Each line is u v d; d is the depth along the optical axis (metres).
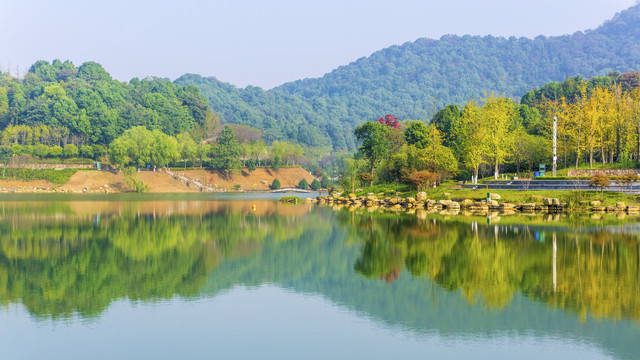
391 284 37.12
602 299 31.94
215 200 152.38
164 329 27.38
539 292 33.78
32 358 23.20
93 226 72.50
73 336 26.22
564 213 84.56
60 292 34.88
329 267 43.69
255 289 36.19
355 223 77.12
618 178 92.19
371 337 26.12
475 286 35.78
